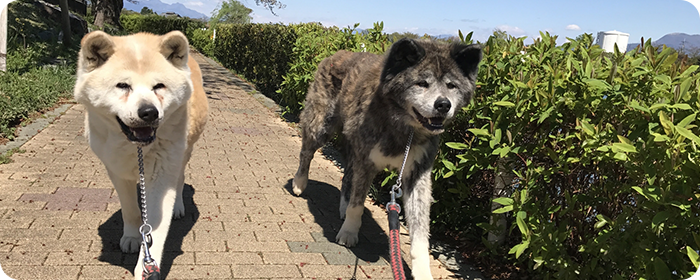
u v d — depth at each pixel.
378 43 6.15
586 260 3.06
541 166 3.33
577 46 3.64
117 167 2.84
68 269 2.88
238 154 6.29
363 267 3.42
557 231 2.89
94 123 2.79
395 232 2.70
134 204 3.19
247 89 13.30
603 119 3.01
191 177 5.06
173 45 2.77
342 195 4.46
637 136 2.59
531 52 3.79
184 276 2.97
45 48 12.62
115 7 28.70
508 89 3.41
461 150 4.11
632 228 2.48
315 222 4.22
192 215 4.00
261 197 4.70
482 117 3.63
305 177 4.91
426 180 3.48
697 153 2.11
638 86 2.81
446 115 3.11
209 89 12.20
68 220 3.58
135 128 2.52
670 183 2.26
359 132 3.67
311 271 3.25
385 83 3.37
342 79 4.51
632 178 2.58
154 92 2.60
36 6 16.12
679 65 2.89
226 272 3.08
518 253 2.91
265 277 3.08
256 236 3.72
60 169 4.78
